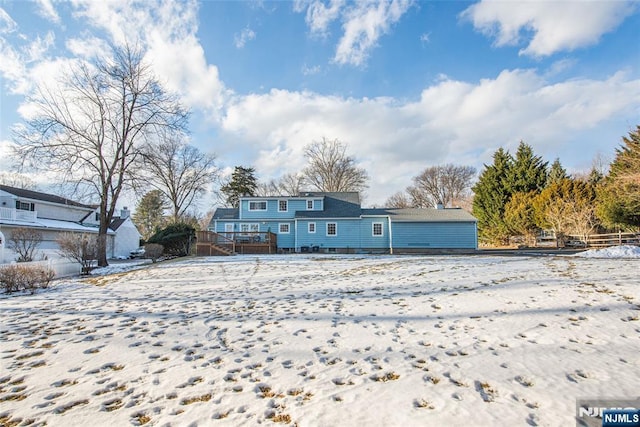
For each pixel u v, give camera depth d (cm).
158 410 272
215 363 374
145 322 566
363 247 2594
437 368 342
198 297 794
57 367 372
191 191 3622
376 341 435
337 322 532
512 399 274
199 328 519
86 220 3047
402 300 672
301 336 465
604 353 363
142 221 4759
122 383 326
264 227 2747
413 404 270
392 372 337
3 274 973
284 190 4738
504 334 441
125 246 3294
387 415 255
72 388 317
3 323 587
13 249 1741
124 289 968
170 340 462
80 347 440
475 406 264
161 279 1162
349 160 4375
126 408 277
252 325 528
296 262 1609
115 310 673
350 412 261
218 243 2366
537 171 3181
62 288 1047
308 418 253
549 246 2664
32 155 1684
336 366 357
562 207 2445
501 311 549
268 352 405
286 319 559
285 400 285
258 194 4691
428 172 5078
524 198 2923
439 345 412
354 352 398
